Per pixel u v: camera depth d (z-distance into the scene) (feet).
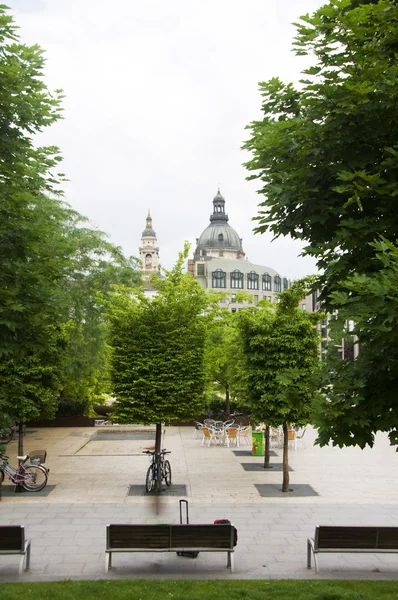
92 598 29.22
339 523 44.73
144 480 62.28
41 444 89.56
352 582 32.07
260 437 80.12
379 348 22.31
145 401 57.06
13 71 32.53
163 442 94.02
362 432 23.38
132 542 33.99
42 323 33.45
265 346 54.90
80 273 98.68
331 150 25.38
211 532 34.14
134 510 48.67
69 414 113.80
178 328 58.44
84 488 57.93
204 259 495.82
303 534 41.81
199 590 30.60
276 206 26.61
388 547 33.96
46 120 35.14
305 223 26.71
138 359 56.75
